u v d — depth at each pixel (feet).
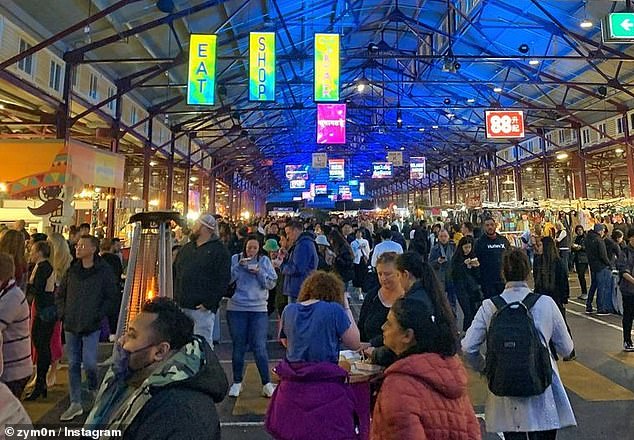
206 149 80.28
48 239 17.65
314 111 86.79
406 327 5.85
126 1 28.09
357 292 35.73
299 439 7.68
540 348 8.25
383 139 118.73
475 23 46.19
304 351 8.52
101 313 13.52
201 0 35.29
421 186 151.43
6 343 9.62
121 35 32.27
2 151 26.81
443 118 88.69
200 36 30.66
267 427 8.24
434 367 5.57
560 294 18.53
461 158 109.40
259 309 15.11
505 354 8.18
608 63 48.67
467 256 21.95
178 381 4.67
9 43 26.86
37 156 26.89
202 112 54.39
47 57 31.12
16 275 12.92
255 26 43.19
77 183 27.50
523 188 93.71
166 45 40.52
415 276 8.89
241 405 14.10
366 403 8.38
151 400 4.59
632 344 20.24
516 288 8.91
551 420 8.15
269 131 94.68
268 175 167.63
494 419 8.38
